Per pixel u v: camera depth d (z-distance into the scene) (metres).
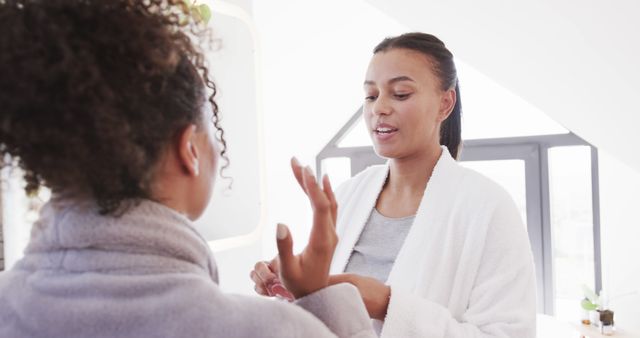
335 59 2.97
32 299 0.35
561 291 2.93
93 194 0.35
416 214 0.85
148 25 0.35
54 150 0.32
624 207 2.64
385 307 0.69
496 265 0.76
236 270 1.33
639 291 2.61
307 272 0.42
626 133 2.21
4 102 0.31
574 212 2.89
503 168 3.04
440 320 0.69
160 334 0.33
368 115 0.87
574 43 1.73
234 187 1.25
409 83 0.82
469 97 3.10
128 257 0.34
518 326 0.71
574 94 2.06
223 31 1.20
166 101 0.36
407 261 0.81
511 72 2.05
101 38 0.33
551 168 2.94
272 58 2.60
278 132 3.00
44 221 0.36
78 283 0.34
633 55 1.68
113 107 0.32
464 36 1.90
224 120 1.22
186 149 0.38
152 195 0.37
